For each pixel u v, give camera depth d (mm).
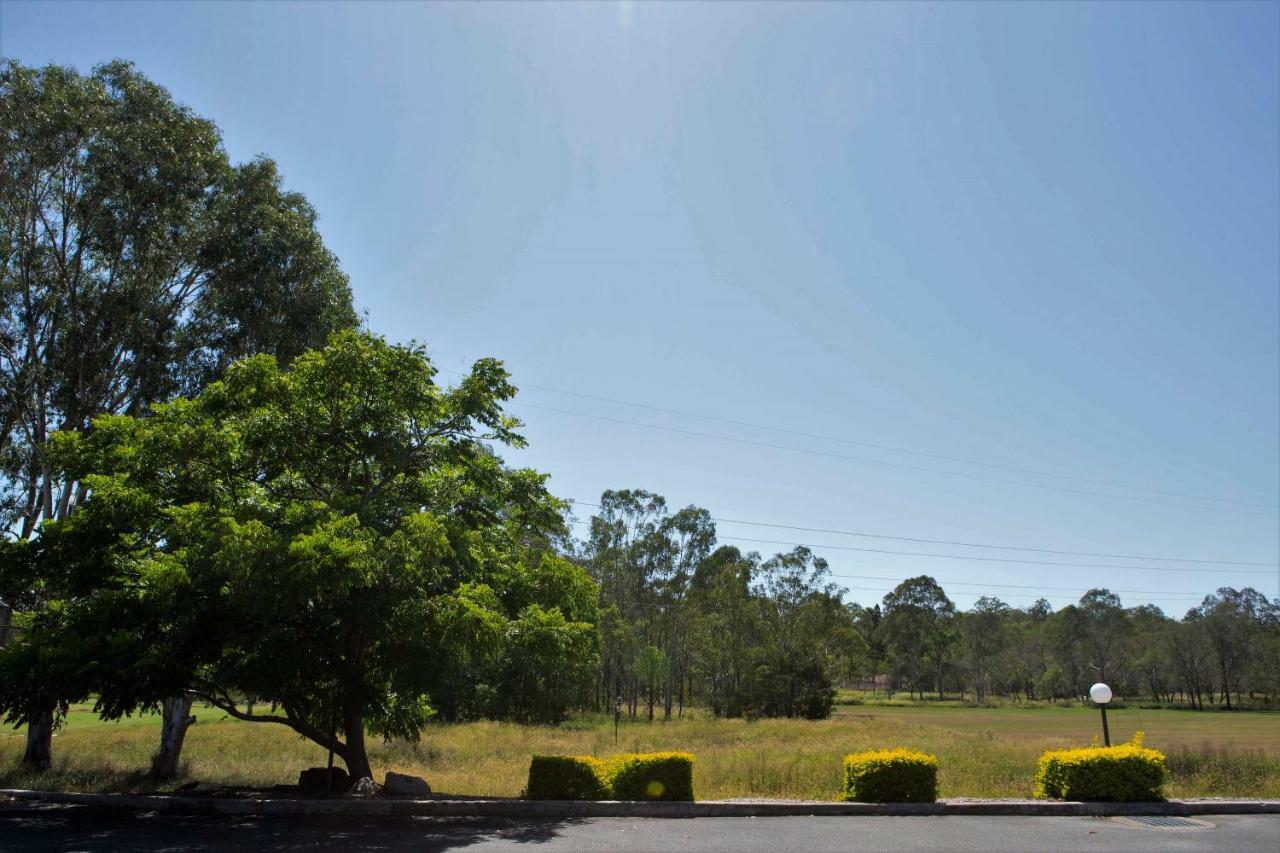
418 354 14883
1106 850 10289
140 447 13648
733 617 72812
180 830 11078
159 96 23422
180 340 23312
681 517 69500
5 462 22922
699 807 12773
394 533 12188
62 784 16859
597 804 12703
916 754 13797
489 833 11039
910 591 120812
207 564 11828
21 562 14141
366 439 14422
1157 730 53312
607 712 72062
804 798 14688
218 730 35375
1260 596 103438
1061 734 46531
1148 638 105688
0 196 21031
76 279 22188
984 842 10727
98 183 22031
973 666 115750
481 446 16203
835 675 76312
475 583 14477
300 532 12141
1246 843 10773
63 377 22172
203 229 23703
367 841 10398
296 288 24391
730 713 70500
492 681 47188
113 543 14227
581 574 15961
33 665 12859
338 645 13539
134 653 12695
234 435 13898
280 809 12555
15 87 21188
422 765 23438
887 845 10492
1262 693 104750
